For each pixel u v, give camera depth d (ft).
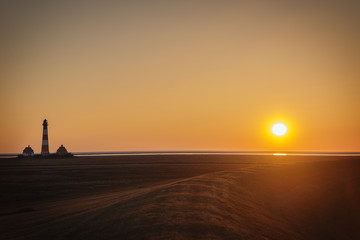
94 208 105.29
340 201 154.51
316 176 213.46
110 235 66.90
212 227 68.39
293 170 224.94
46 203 158.51
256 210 103.09
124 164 462.60
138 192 138.10
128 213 81.87
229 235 65.16
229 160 602.85
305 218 117.19
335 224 115.96
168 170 341.00
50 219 97.04
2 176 288.92
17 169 371.97
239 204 102.53
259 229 79.36
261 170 205.26
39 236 76.89
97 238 66.80
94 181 245.86
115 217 80.28
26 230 85.66
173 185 126.31
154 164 458.09
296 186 174.19
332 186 188.44
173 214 76.59
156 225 68.23
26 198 181.88
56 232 78.28
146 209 82.99
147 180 245.45
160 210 80.84
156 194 105.81
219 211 83.97
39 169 369.71
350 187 188.75
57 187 218.18
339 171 240.73
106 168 376.48
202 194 104.88
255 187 147.02
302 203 140.05
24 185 229.25
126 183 229.45
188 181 138.51
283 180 182.91
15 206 157.28
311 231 101.91
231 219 78.95
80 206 119.55
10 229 89.30
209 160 604.49
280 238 78.23
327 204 145.79
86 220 84.58
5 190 207.31
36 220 98.73
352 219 125.49
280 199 138.31
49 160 608.60
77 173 312.50
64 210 113.60
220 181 140.77
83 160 619.26
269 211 111.96
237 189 128.98
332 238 99.25
